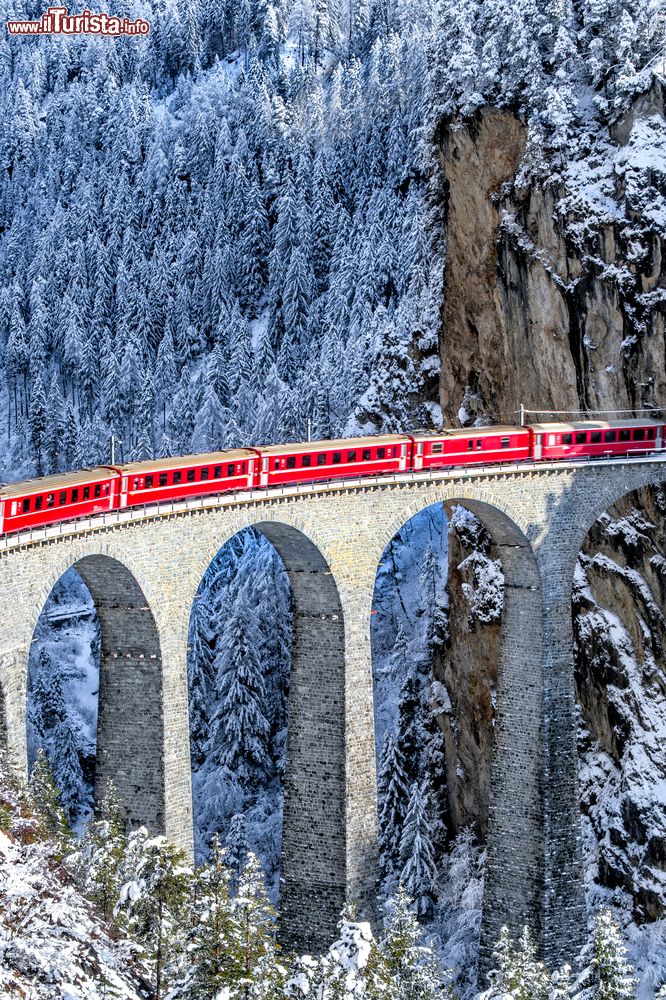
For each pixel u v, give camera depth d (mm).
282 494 60312
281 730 99562
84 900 42562
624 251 78375
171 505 56250
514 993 47594
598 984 49906
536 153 83562
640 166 78500
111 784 57062
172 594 56688
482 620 83688
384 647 103438
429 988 49906
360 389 118875
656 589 75562
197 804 93000
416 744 91500
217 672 100312
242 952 40500
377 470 64938
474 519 86750
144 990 39875
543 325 83375
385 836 85812
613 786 75438
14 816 45875
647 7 82500
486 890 72188
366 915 64250
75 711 106125
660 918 69938
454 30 90125
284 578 105312
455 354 92625
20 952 36219
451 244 91312
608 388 79750
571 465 70312
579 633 79062
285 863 65562
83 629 118625
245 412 138375
